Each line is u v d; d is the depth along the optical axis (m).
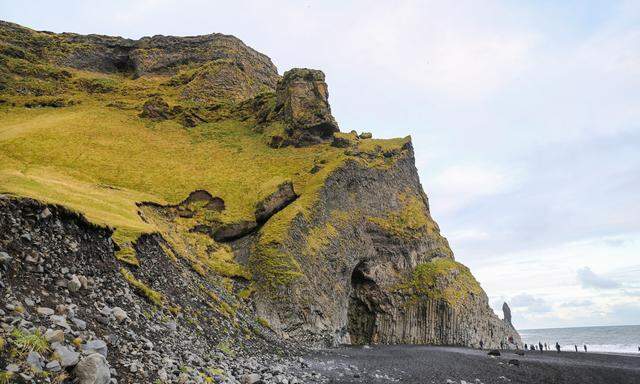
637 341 174.62
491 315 86.62
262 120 107.19
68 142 75.06
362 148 95.31
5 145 67.12
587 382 38.41
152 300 23.41
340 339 61.16
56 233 19.38
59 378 10.84
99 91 121.69
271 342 36.19
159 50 150.75
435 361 41.56
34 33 145.00
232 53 154.88
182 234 55.84
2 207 17.36
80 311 15.80
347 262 68.75
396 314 76.62
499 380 34.34
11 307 12.66
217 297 38.16
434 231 97.38
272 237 56.81
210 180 72.81
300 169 81.56
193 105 119.06
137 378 13.59
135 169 71.38
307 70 104.75
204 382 15.68
